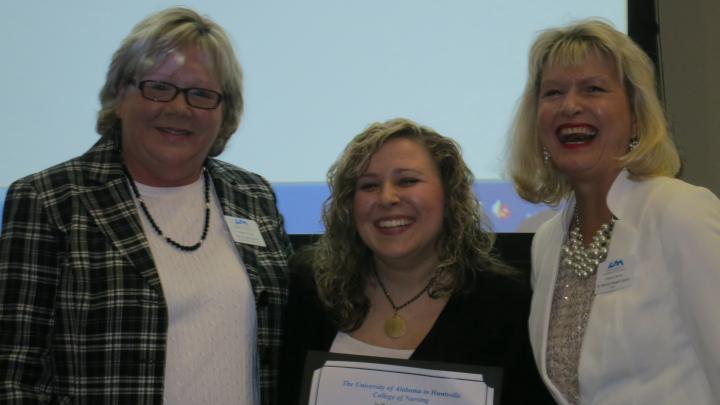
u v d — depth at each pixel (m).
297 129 2.79
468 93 2.68
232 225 1.99
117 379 1.70
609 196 1.69
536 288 1.82
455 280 1.85
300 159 2.78
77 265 1.73
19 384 1.65
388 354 1.80
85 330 1.71
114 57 1.90
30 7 2.98
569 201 1.88
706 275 1.45
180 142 1.86
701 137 2.78
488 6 2.69
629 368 1.53
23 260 1.70
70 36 2.95
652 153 1.65
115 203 1.84
